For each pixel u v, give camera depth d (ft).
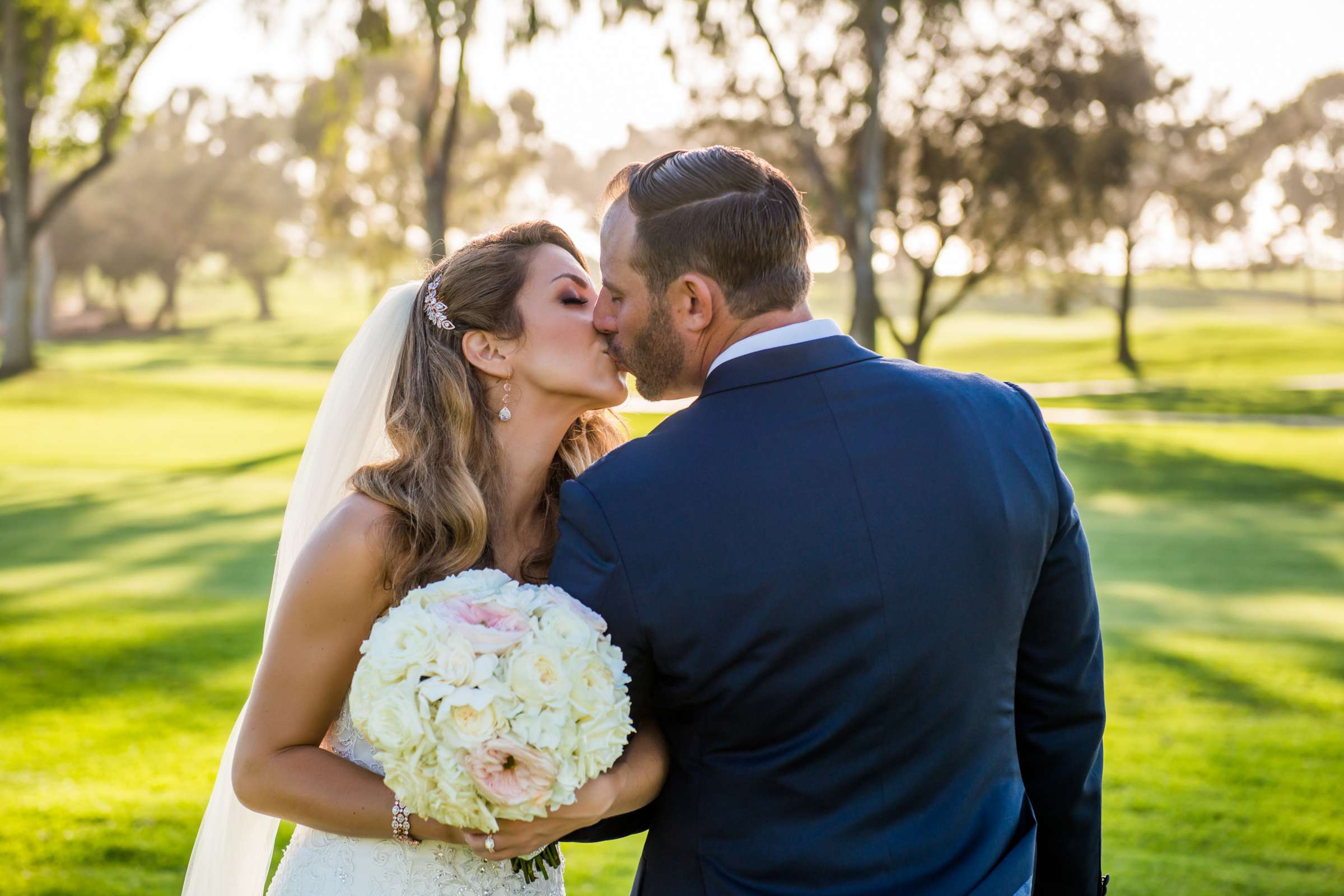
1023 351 144.05
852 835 4.89
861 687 4.83
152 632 21.11
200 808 12.80
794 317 5.22
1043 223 87.92
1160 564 31.37
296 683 5.81
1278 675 19.24
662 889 5.27
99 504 41.60
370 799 5.73
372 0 60.85
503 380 6.42
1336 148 181.78
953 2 76.28
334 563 5.79
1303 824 12.70
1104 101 82.23
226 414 78.28
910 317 199.00
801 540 4.82
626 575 4.91
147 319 217.77
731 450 4.96
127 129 83.87
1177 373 123.44
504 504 6.53
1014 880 5.08
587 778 4.88
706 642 4.86
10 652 19.47
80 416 73.92
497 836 5.11
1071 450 64.03
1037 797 5.88
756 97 79.15
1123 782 14.07
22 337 88.84
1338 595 27.12
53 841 11.78
